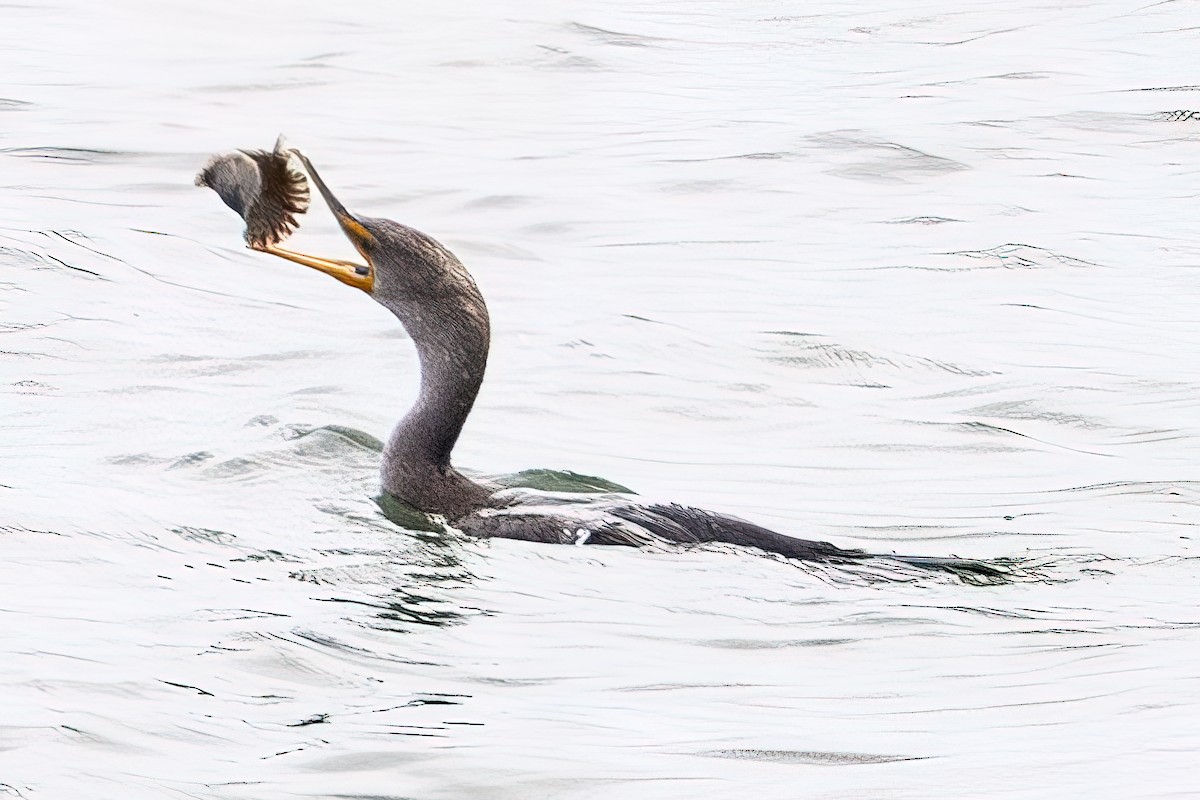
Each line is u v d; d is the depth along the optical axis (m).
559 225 19.09
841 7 33.03
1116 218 19.78
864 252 18.42
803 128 23.59
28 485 11.11
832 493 11.98
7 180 19.97
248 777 7.22
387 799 7.07
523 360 14.60
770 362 14.85
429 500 11.01
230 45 28.25
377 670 8.54
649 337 15.29
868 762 7.50
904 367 14.85
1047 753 7.58
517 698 8.22
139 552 10.09
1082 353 15.24
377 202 19.77
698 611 9.51
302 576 9.86
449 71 26.70
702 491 11.95
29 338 14.30
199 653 8.59
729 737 7.77
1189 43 29.16
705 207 20.08
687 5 32.66
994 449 12.95
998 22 31.58
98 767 7.25
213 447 12.00
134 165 20.91
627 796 7.14
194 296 15.79
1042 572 10.27
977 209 20.14
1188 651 8.94
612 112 24.55
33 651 8.47
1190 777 7.28
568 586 9.86
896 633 9.23
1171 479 12.23
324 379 13.70
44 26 29.23
